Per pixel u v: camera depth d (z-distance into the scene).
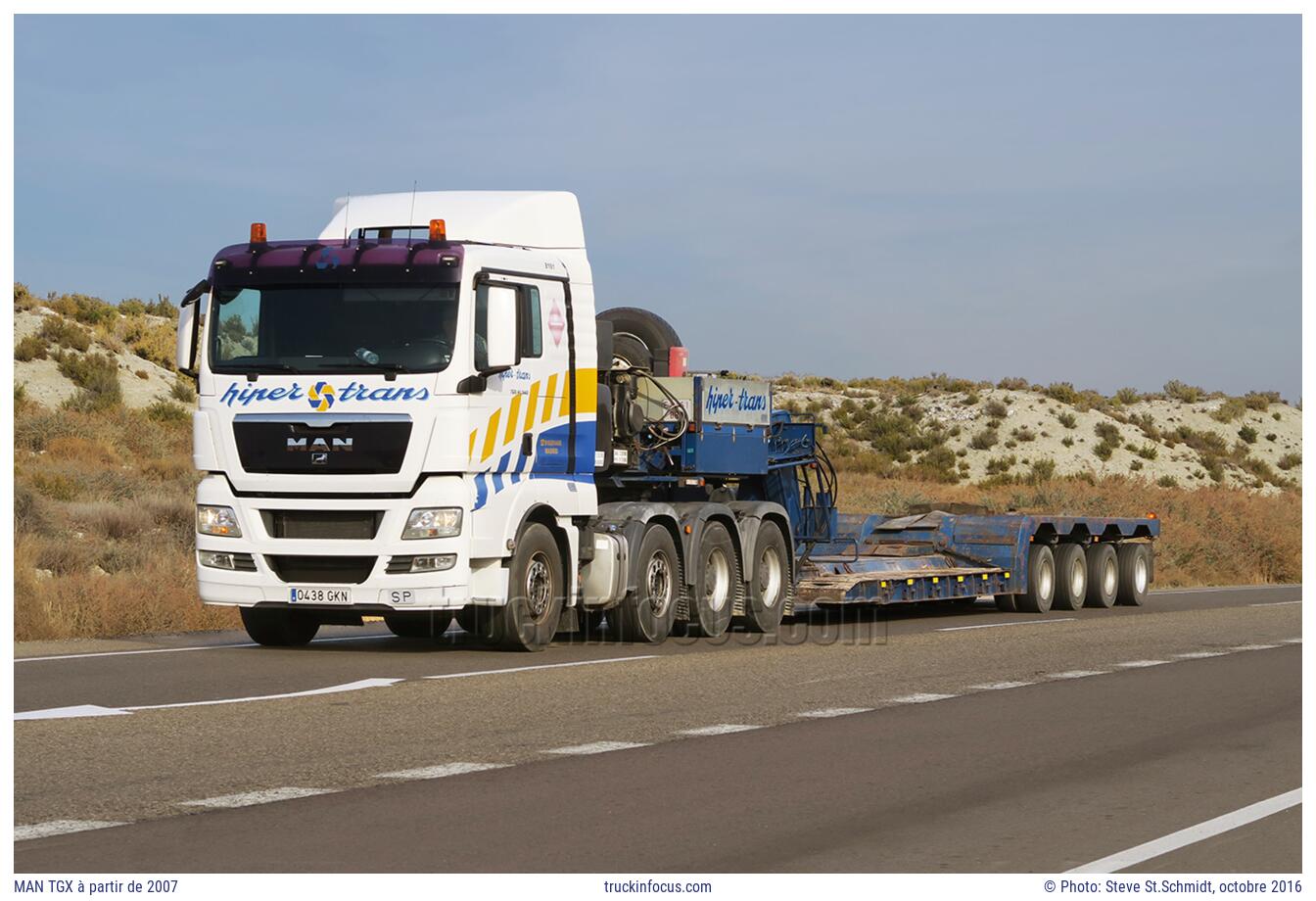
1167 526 46.16
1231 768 12.48
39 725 13.45
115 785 10.98
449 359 18.22
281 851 9.30
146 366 64.62
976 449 83.62
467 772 11.70
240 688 15.97
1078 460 83.19
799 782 11.62
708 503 22.92
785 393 94.44
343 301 18.52
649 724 14.09
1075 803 11.09
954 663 19.45
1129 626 25.64
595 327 20.81
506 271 18.98
